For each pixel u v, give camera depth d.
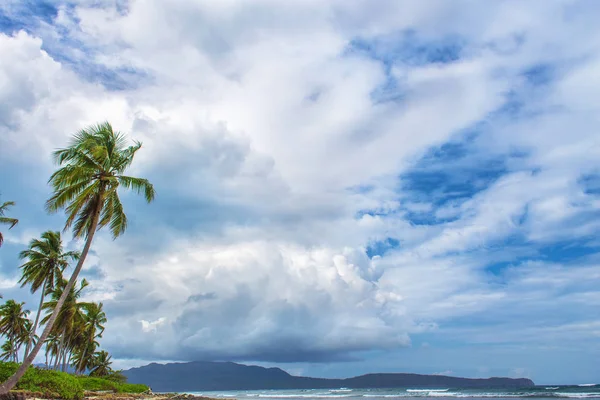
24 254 37.97
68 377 33.31
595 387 132.25
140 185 23.62
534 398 90.50
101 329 67.31
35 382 29.94
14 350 54.78
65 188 22.39
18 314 51.62
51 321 21.03
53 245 39.91
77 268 21.98
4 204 30.36
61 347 46.69
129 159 24.11
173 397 57.59
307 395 145.25
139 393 54.28
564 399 85.88
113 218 24.23
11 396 22.92
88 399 33.19
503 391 123.75
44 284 38.75
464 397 97.44
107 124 23.83
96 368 79.19
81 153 22.25
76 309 48.41
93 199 22.78
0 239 30.06
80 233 23.38
